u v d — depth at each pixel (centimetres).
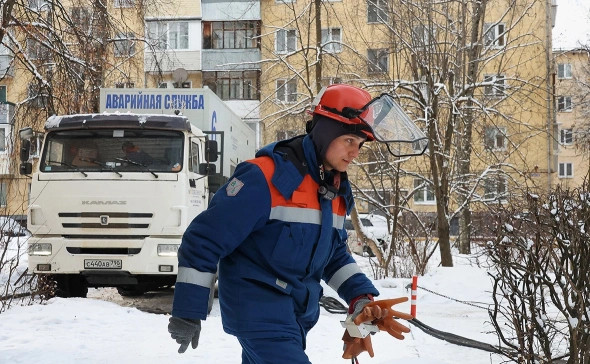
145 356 736
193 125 1305
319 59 2081
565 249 595
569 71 4534
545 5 3338
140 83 2191
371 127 332
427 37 2041
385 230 2758
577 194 608
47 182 1179
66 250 1163
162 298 1409
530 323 633
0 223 1147
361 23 2405
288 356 318
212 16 4269
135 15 1867
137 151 1180
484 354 812
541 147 3484
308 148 333
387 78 2083
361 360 761
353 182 2117
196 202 1227
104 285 1328
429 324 1119
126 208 1160
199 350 778
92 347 785
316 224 330
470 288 1587
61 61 1588
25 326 929
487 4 2486
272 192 323
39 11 1542
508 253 636
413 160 2427
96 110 1730
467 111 2223
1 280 1342
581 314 568
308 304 339
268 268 327
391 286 1692
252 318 323
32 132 1238
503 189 2256
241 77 4188
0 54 1703
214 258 316
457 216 2395
